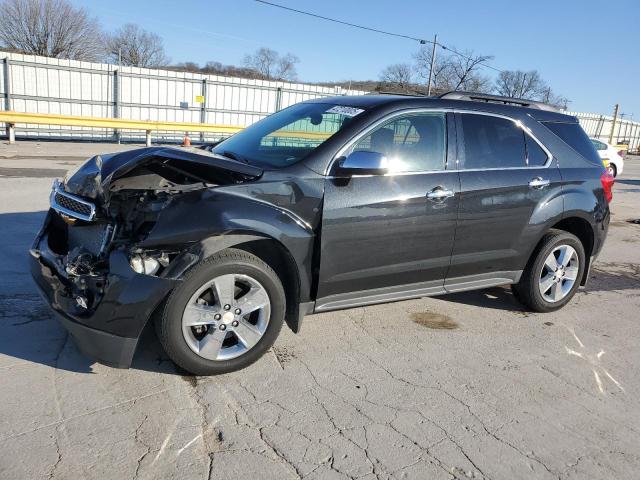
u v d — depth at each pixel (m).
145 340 3.81
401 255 3.99
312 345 4.00
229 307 3.35
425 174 4.04
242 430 2.91
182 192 3.32
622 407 3.46
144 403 3.08
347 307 3.93
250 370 3.54
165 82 23.52
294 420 3.04
